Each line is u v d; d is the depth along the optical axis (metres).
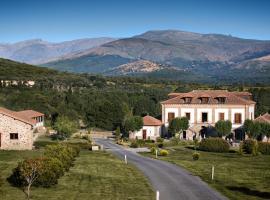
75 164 50.88
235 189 39.28
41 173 35.09
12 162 49.31
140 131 97.12
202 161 58.03
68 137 82.88
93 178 41.97
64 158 45.12
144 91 156.38
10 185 36.91
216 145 71.56
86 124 118.31
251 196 36.56
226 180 43.50
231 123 90.12
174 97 99.12
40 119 99.00
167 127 96.50
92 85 164.62
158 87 179.00
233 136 93.12
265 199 35.53
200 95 95.75
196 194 36.62
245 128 85.81
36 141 73.50
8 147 64.06
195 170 49.53
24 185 36.44
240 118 94.00
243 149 68.44
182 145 82.19
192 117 95.38
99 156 61.59
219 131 89.06
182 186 40.00
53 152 46.84
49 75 175.50
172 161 57.53
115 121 115.88
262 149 68.50
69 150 50.19
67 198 33.19
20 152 59.91
